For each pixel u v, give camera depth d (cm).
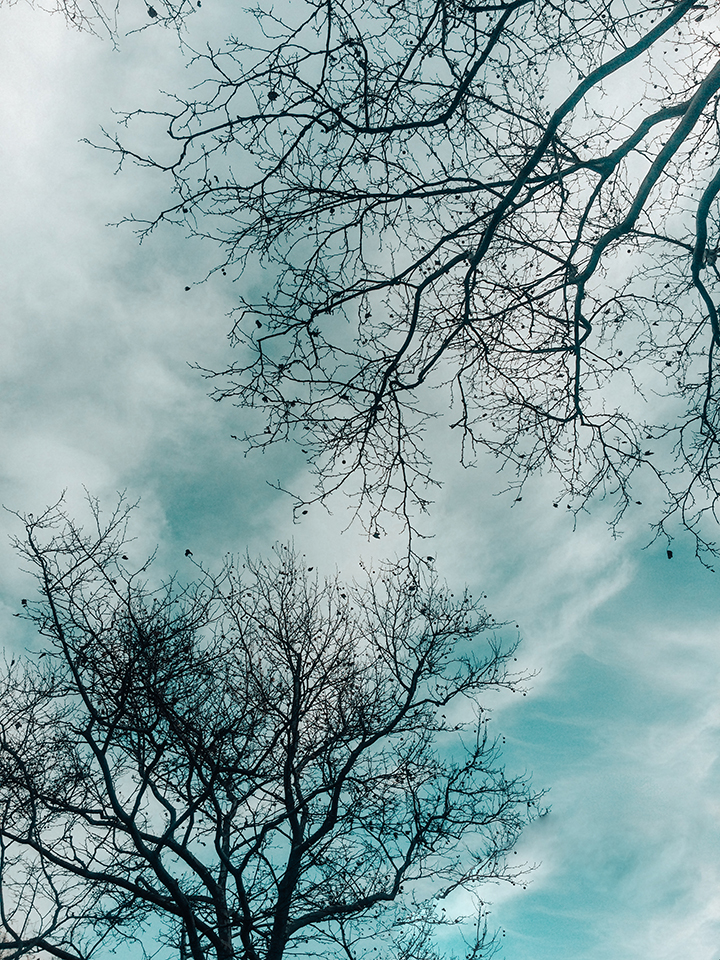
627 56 575
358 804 996
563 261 691
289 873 918
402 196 618
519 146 685
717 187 637
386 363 665
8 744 862
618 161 653
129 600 898
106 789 846
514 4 544
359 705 1077
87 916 870
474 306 709
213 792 867
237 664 1030
